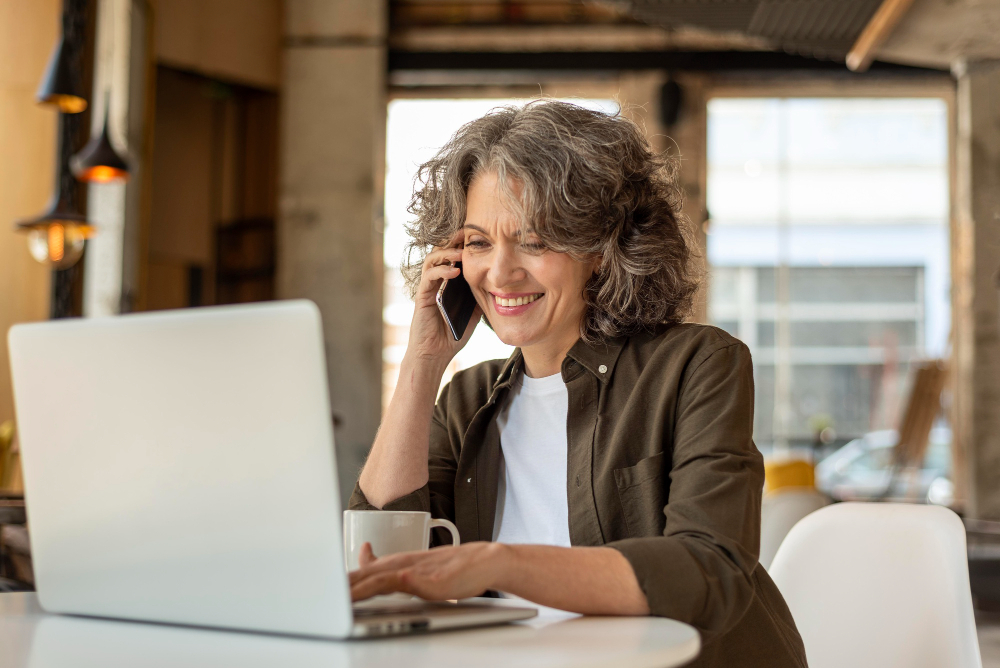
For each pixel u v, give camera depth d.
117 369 0.87
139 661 0.73
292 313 0.78
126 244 6.52
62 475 0.93
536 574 0.91
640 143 1.41
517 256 1.34
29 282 5.96
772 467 5.55
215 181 9.00
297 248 8.62
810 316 9.20
